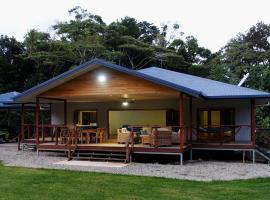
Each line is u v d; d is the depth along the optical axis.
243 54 37.16
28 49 39.91
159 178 10.98
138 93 15.23
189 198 8.31
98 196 8.52
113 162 15.02
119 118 23.80
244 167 13.82
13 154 18.11
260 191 9.09
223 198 8.30
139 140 16.59
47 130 24.02
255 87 31.83
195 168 13.45
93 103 20.95
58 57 38.28
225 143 16.22
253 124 15.81
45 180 10.53
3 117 30.53
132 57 44.94
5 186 9.65
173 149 14.49
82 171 12.34
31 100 18.88
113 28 43.47
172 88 14.57
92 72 16.00
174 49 48.59
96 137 17.42
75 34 40.47
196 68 42.66
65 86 16.47
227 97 16.11
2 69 39.41
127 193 8.84
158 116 22.73
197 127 17.61
